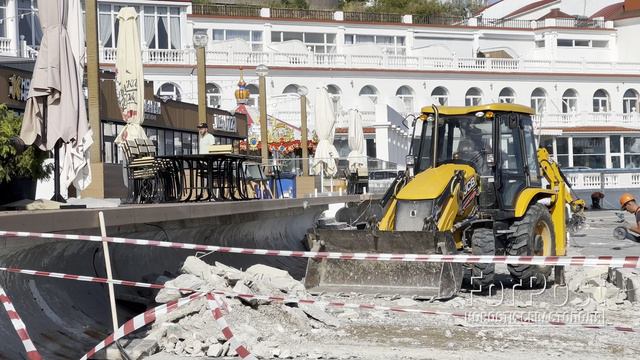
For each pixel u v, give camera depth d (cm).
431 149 1730
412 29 7794
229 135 3953
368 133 6431
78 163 1388
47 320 1068
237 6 7331
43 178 1384
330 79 6856
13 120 1320
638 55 8338
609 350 1088
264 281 1437
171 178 1886
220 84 6456
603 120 7650
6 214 983
